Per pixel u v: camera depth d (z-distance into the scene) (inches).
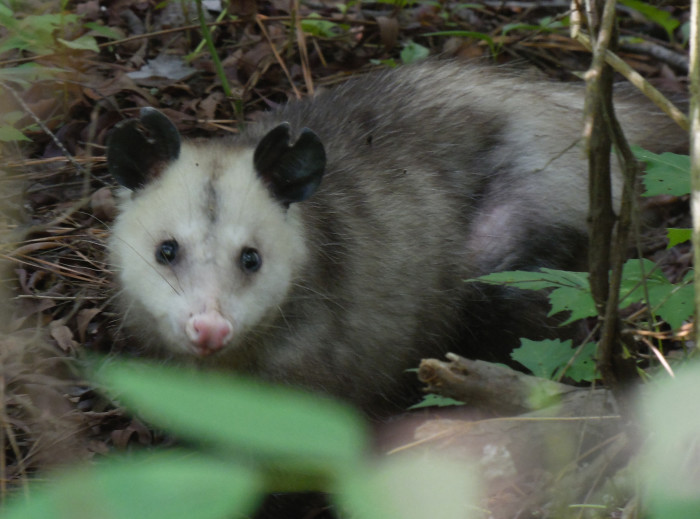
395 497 40.8
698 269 124.9
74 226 255.8
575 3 151.6
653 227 294.0
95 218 251.9
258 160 190.9
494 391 152.8
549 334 244.1
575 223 251.9
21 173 266.7
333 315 205.2
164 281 176.9
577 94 278.7
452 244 239.3
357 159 231.6
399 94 257.1
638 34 375.6
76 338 228.8
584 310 155.7
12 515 34.9
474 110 254.7
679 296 151.3
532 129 255.6
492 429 150.2
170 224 180.1
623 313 242.1
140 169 192.2
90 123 284.4
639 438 145.8
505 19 372.2
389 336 222.2
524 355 169.5
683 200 297.1
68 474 41.7
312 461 40.6
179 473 35.8
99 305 235.0
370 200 224.2
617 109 285.9
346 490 40.4
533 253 246.5
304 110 250.8
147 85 305.3
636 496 130.6
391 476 42.1
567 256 252.1
